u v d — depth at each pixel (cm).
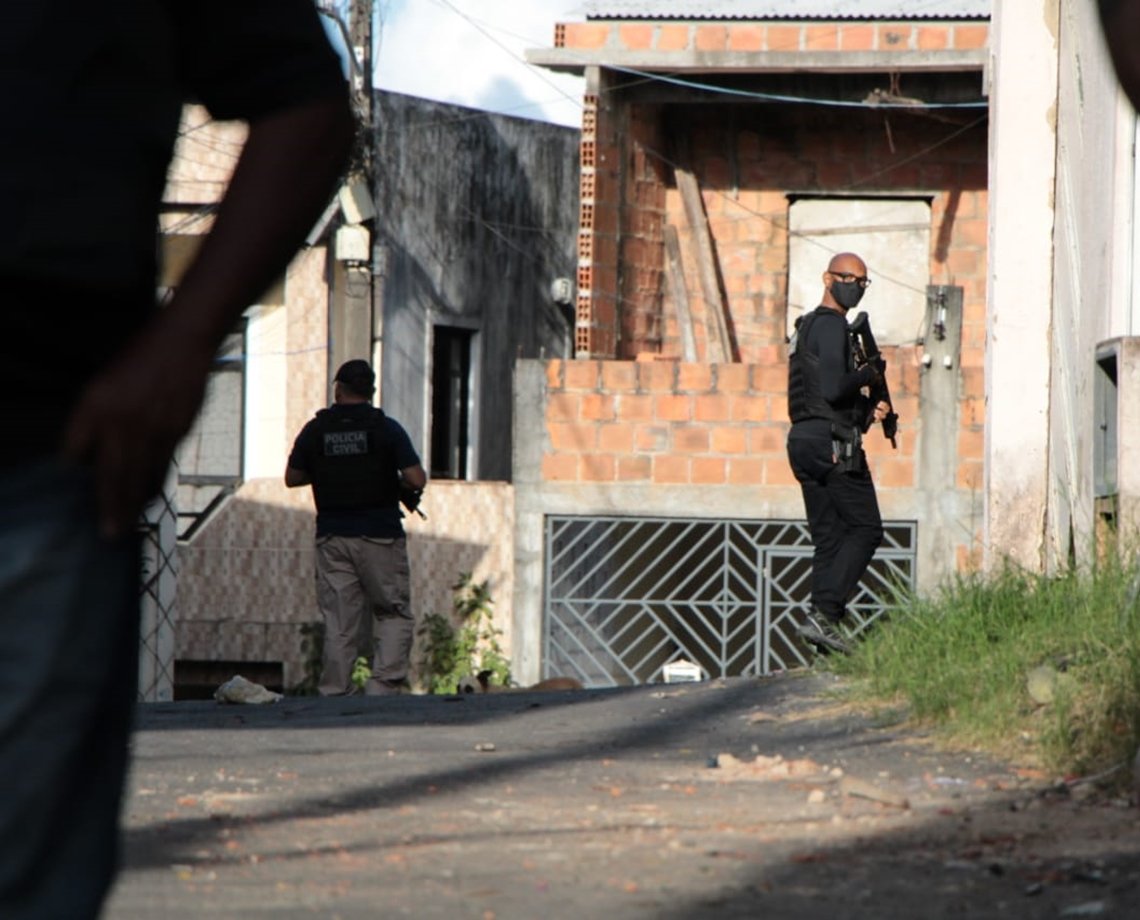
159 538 4525
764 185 6041
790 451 2573
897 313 6028
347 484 3181
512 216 6525
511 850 1185
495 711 2239
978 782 1443
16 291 448
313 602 5419
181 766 1667
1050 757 1488
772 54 5609
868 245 6041
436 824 1303
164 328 448
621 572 4791
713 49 5659
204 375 452
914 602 2089
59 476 450
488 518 5509
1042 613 1939
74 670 454
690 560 5288
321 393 5788
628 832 1259
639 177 5897
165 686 4534
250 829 1280
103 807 476
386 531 3197
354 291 5856
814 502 2564
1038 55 2772
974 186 5975
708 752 1725
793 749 1692
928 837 1215
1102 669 1603
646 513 4847
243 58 468
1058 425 2700
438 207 6244
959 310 4759
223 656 5444
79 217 452
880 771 1523
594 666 5125
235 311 455
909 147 6000
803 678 2206
